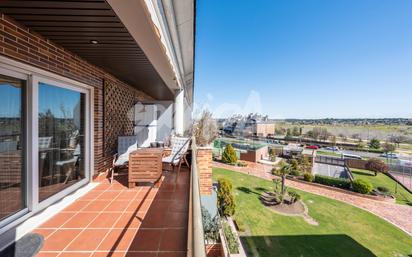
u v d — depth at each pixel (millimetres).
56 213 2918
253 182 19828
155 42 2578
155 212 2977
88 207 3129
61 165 3459
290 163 23344
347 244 10438
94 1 1810
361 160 29344
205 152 5352
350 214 13867
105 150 4930
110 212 2969
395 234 11523
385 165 25438
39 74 2844
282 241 10422
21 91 2629
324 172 26266
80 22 2260
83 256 2023
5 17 2199
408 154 36375
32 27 2436
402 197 17500
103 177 4688
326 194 17578
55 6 1911
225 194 11406
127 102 6535
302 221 12695
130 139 5418
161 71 4441
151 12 2008
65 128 3547
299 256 9336
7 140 2432
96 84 4359
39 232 2434
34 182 2785
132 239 2312
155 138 8477
